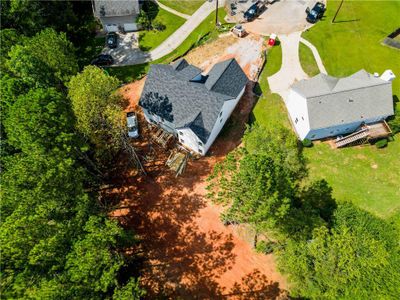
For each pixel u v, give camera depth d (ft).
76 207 96.58
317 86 145.07
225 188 104.17
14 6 170.71
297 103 146.00
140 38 205.46
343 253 93.20
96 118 124.88
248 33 193.57
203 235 126.93
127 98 170.81
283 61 178.40
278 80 170.50
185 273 119.44
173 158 145.18
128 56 195.72
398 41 187.62
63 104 120.98
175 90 142.72
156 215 132.77
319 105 137.90
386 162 141.18
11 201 91.09
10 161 109.91
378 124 144.66
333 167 140.87
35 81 134.41
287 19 200.85
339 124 138.00
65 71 155.63
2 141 123.03
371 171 139.23
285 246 110.52
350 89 140.26
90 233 90.89
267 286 114.93
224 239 125.49
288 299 110.42
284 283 115.03
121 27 208.23
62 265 86.69
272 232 112.88
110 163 147.02
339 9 199.72
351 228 115.55
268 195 92.12
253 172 92.89
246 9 208.74
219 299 114.01
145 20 204.13
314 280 97.09
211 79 148.25
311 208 123.03
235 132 153.69
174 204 135.03
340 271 93.30
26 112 108.37
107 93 134.82
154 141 152.66
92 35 209.46
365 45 184.44
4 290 78.13
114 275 87.81
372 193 133.39
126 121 154.40
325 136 148.15
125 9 200.13
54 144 108.58
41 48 151.02
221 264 120.26
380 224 121.19
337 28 194.08
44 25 189.57
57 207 94.89
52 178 95.09
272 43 183.73
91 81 131.03
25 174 94.63
